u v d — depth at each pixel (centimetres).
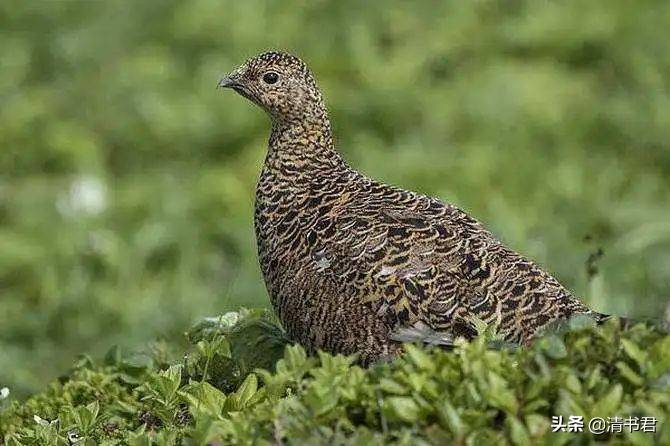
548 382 1023
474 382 1029
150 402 1289
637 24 2972
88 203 2548
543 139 2702
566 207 2484
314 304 1284
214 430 1057
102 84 2905
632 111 2750
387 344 1254
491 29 3005
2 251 2417
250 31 3003
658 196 2564
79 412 1273
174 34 3041
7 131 2756
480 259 1266
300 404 1060
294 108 1410
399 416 1019
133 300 2292
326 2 3086
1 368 2070
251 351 1354
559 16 3005
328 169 1388
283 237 1330
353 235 1281
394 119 2745
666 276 2172
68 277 2378
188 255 2422
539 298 1255
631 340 1070
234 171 2655
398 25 3009
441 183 2531
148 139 2770
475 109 2739
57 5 3206
